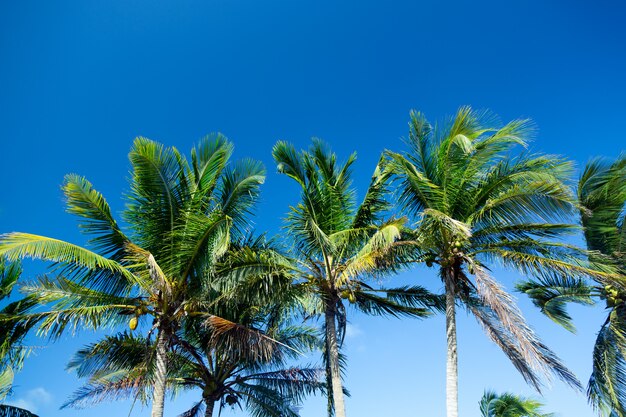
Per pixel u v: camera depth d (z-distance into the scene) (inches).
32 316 520.4
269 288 585.6
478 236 584.7
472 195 585.0
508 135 572.1
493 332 569.9
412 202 596.7
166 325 551.5
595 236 693.3
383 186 671.1
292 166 653.9
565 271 536.1
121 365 620.4
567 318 709.3
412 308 677.9
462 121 577.6
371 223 667.4
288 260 631.8
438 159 592.7
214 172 621.3
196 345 707.4
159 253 576.4
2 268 629.9
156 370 545.0
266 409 673.0
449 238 585.0
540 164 566.6
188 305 552.7
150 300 563.2
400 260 611.8
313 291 605.6
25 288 529.3
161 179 576.7
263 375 709.9
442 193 571.2
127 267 550.0
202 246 569.6
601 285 676.7
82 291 546.0
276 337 695.7
